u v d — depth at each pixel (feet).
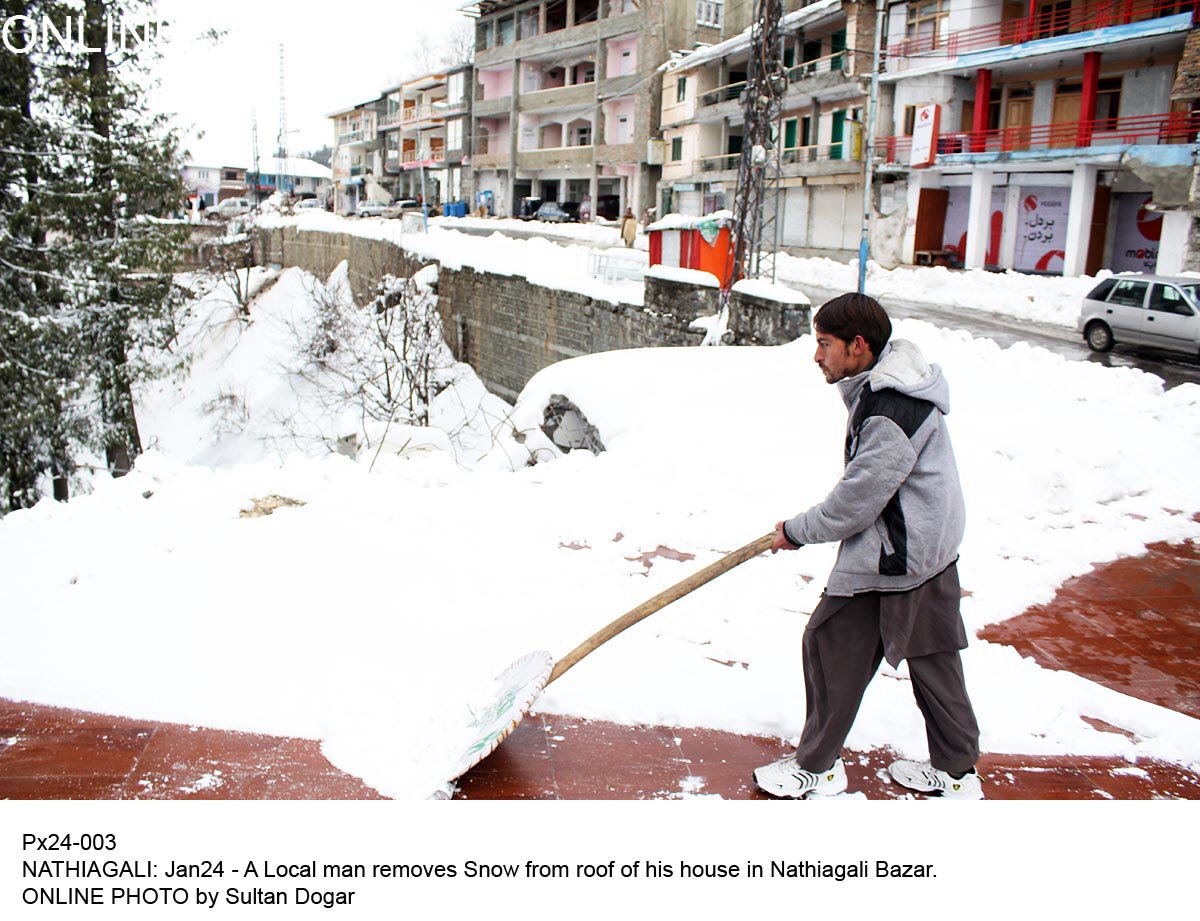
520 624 14.98
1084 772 11.91
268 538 18.56
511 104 179.11
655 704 12.68
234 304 140.97
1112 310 50.90
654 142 149.89
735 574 17.70
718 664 13.93
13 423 48.49
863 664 10.15
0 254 50.21
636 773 11.27
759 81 52.75
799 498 22.66
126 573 16.66
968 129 99.40
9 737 11.64
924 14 100.53
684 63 140.26
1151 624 16.70
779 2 52.39
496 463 40.60
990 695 13.53
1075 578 18.83
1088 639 16.06
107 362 54.65
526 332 79.15
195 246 56.65
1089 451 25.80
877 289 81.20
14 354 49.85
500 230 145.59
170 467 23.08
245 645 13.97
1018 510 22.58
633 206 157.17
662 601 10.40
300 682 12.96
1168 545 20.88
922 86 99.86
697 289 54.65
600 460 26.17
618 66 157.89
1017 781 11.60
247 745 11.61
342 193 276.00
